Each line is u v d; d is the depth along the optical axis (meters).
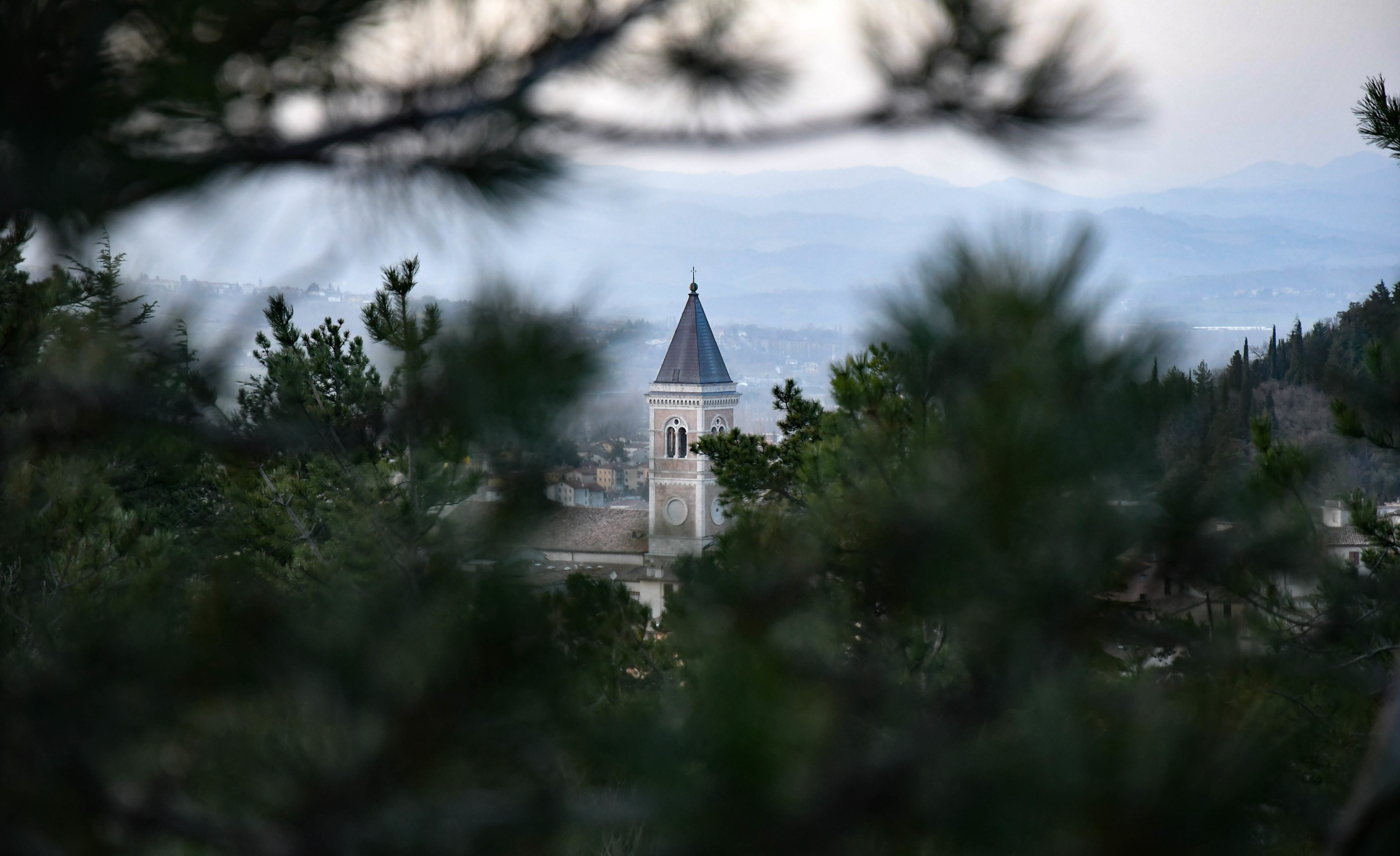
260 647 10.76
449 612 11.30
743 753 7.52
